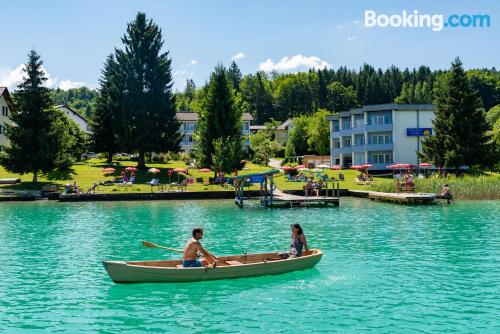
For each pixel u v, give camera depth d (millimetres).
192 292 13836
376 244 21812
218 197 52000
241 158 62719
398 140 81500
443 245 21328
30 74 59250
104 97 78562
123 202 48219
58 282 15250
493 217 31781
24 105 58125
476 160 61531
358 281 15000
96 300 13180
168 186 58625
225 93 68062
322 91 181625
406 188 48469
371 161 83750
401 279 15203
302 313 11945
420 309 12156
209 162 68000
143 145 69938
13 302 13070
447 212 35500
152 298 13297
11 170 57938
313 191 51844
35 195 51594
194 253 15109
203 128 68688
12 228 28578
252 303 12805
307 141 117938
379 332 10594
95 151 78938
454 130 62156
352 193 54188
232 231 26875
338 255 19172
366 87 173875
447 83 63812
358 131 85938
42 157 57031
